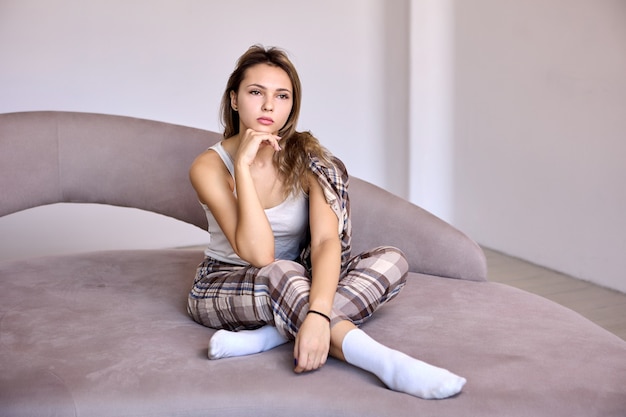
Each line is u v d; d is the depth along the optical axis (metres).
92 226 4.28
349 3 4.60
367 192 2.59
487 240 4.41
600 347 1.87
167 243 4.45
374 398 1.62
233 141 2.11
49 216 4.18
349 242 2.11
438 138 4.62
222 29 4.34
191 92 4.35
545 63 3.85
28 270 2.53
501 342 1.88
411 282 2.39
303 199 2.09
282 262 1.87
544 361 1.77
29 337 1.93
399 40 4.73
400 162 4.82
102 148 2.70
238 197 1.94
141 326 2.01
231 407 1.63
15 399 1.63
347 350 1.73
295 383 1.68
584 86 3.64
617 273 3.59
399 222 2.53
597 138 3.60
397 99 4.80
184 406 1.63
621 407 1.60
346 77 4.68
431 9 4.47
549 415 1.57
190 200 2.70
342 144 4.75
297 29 4.52
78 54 4.09
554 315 2.10
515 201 4.16
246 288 1.89
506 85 4.12
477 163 4.41
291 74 2.06
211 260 2.15
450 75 4.50
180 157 2.72
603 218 3.62
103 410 1.62
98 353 1.82
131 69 4.20
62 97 4.10
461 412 1.57
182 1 4.23
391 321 2.03
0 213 2.61
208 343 1.90
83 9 4.05
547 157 3.91
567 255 3.86
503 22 4.09
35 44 4.00
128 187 2.71
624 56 3.41
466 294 2.27
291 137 2.11
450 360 1.77
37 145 2.64
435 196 4.71
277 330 1.87
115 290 2.33
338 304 1.87
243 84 2.02
